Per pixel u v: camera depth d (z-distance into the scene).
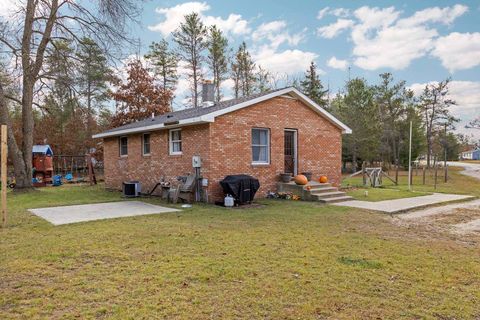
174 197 11.77
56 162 27.84
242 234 6.86
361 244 6.17
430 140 40.09
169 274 4.52
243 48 34.25
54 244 6.02
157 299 3.76
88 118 29.00
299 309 3.55
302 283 4.24
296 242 6.24
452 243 6.37
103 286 4.11
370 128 32.38
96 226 7.61
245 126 12.42
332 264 4.99
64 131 29.00
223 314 3.44
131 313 3.43
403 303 3.72
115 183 17.84
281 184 13.20
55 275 4.49
